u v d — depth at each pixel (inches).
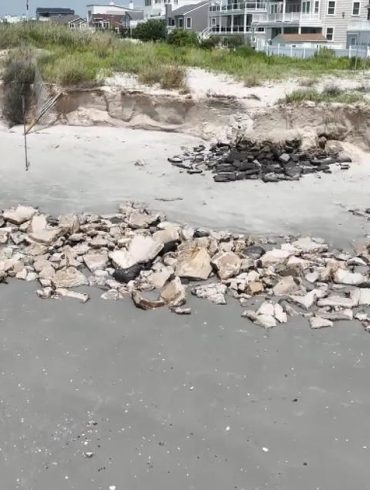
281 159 579.5
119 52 887.1
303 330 318.3
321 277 366.6
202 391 271.0
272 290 353.4
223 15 2199.8
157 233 410.3
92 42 927.0
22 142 649.6
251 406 262.2
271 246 415.8
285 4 1952.5
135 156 615.2
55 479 222.5
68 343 304.5
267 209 481.7
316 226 450.9
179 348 302.2
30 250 395.9
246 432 247.1
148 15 2908.5
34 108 718.5
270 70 821.9
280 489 220.4
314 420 254.4
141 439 242.4
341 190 526.9
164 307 338.3
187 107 693.3
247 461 232.4
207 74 794.2
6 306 336.8
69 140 661.3
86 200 493.7
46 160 594.6
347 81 770.2
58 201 489.7
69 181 538.9
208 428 249.0
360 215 472.1
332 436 245.6
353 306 338.3
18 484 220.1
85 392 268.7
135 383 275.6
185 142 664.4
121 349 300.5
